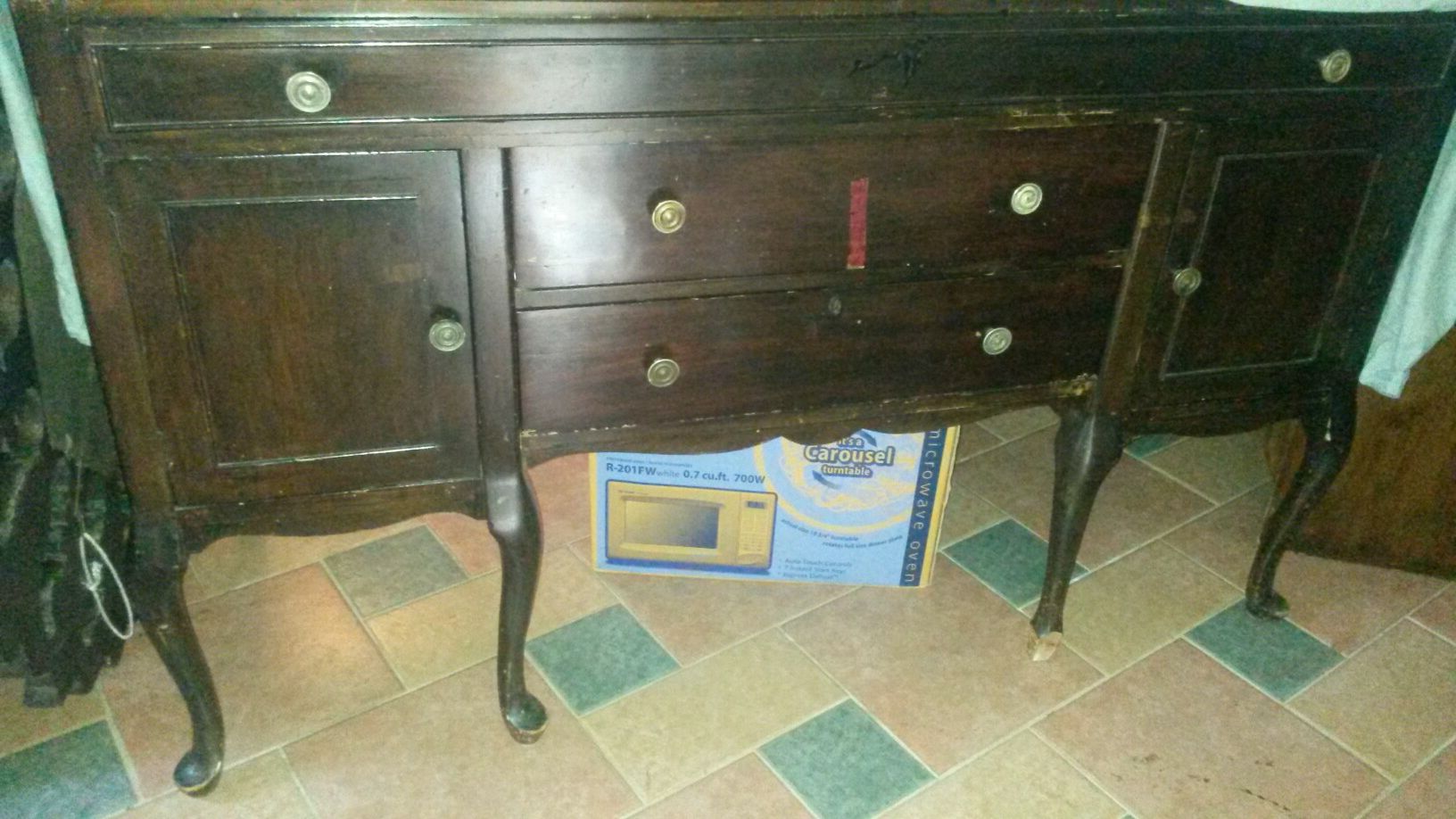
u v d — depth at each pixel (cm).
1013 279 129
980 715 154
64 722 146
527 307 115
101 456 146
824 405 132
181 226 102
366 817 136
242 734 146
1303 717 156
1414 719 156
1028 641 163
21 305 128
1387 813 142
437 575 174
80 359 136
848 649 164
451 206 107
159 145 98
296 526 123
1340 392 153
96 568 144
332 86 98
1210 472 209
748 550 173
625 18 101
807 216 117
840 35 107
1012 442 215
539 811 137
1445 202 137
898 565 174
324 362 113
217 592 168
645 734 149
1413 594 180
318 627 163
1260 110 126
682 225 114
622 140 108
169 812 135
